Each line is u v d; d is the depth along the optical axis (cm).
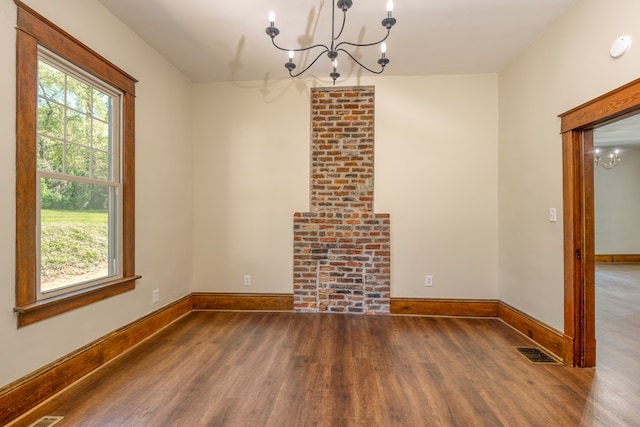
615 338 288
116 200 258
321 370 232
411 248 362
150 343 278
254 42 290
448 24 260
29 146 182
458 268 359
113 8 241
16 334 176
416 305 360
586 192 238
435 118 359
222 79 370
